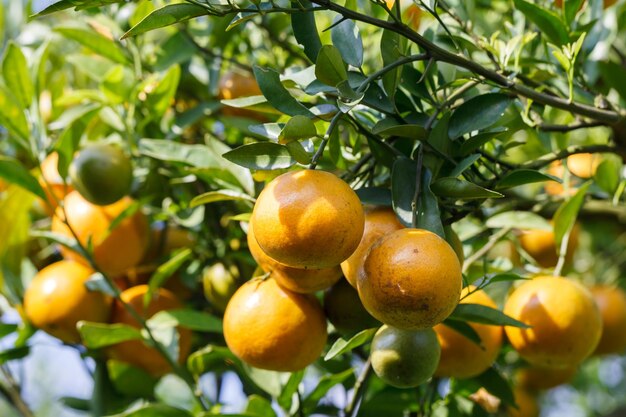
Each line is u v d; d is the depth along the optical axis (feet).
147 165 3.56
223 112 3.65
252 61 3.70
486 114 2.77
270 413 3.04
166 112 3.68
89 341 3.19
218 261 3.52
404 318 2.42
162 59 3.59
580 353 2.97
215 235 3.58
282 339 2.74
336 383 3.10
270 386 3.20
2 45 4.00
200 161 3.26
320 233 2.38
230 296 3.50
